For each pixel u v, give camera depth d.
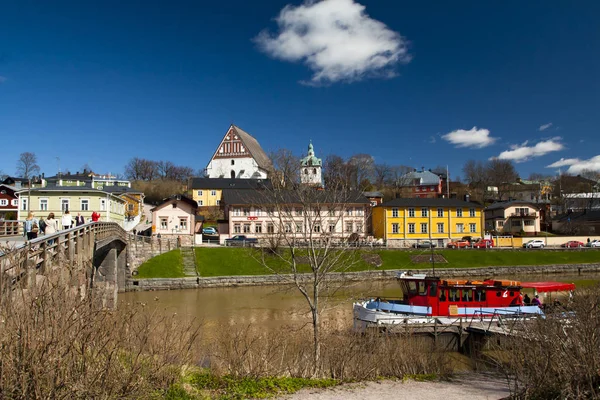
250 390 14.55
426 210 81.56
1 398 8.59
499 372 19.28
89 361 9.91
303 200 28.30
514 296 30.00
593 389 11.48
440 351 21.84
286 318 34.69
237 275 54.56
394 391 15.90
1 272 9.81
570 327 13.41
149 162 169.50
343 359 17.70
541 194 142.25
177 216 76.75
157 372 12.52
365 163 85.50
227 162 131.00
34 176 126.69
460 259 68.12
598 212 97.56
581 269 68.31
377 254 64.81
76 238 21.05
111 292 18.55
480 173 160.25
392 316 28.50
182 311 37.62
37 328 9.18
